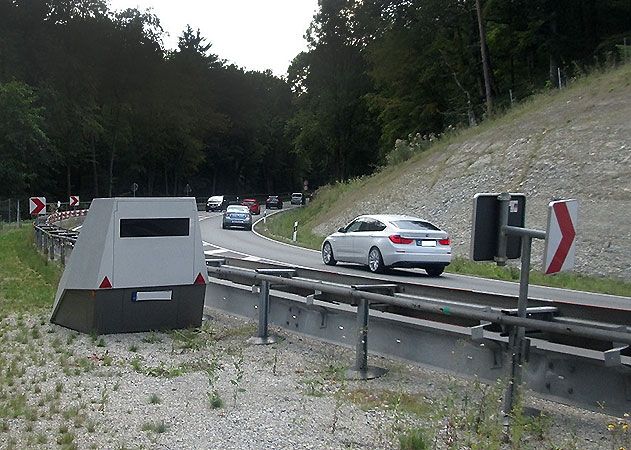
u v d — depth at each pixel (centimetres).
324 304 908
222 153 10756
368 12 5697
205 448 575
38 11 6481
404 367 850
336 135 7731
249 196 11444
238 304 1127
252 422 643
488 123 3756
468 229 2752
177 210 1058
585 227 2320
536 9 4847
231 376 817
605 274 2083
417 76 5556
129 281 1029
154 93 7881
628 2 4753
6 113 5309
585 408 604
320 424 639
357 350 820
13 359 889
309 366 870
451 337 727
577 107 3134
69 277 1062
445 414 642
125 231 1029
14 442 584
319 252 2836
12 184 5431
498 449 545
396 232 2023
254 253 2745
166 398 725
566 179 2648
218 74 10688
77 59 6725
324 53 7538
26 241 2752
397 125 5756
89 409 684
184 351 950
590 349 639
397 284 964
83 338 1019
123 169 8544
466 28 5272
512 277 2058
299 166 12362
